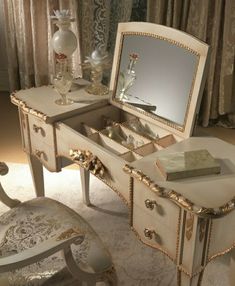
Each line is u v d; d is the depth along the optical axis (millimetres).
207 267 2027
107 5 3398
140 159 1586
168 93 1808
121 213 2418
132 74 1948
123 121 2123
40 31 3547
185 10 3158
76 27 3416
